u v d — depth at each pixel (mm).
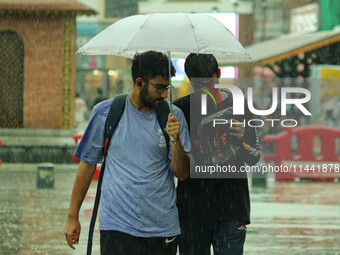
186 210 14727
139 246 13125
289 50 60375
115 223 13094
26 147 54062
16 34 75438
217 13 92125
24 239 25500
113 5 131125
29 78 75562
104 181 13391
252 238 26203
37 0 74688
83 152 13578
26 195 37094
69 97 75625
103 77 119000
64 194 37656
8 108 75500
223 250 14766
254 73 78750
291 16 100500
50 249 23891
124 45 13672
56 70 75562
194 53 14883
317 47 60281
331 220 30562
